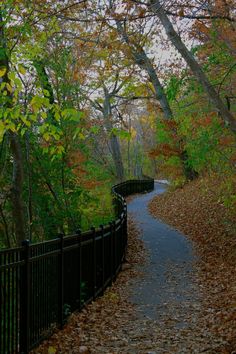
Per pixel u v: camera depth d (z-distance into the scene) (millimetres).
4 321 5930
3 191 13570
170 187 37188
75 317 9039
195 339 7703
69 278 9062
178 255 16984
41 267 7383
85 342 7656
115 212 23531
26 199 15484
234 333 7574
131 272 14742
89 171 17922
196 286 12266
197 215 23125
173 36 10203
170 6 9562
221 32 13008
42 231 16500
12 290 6184
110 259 13117
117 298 11250
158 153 27672
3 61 10234
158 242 19484
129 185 40344
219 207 22172
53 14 9820
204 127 16656
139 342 7723
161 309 10156
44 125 7719
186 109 18172
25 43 12016
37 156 14930
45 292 7566
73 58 15531
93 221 19359
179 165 33250
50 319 7820
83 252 10375
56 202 16078
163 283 12961
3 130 7301
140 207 31719
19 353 6480
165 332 8305
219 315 8969
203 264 15047
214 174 21453
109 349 7305
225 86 14992
